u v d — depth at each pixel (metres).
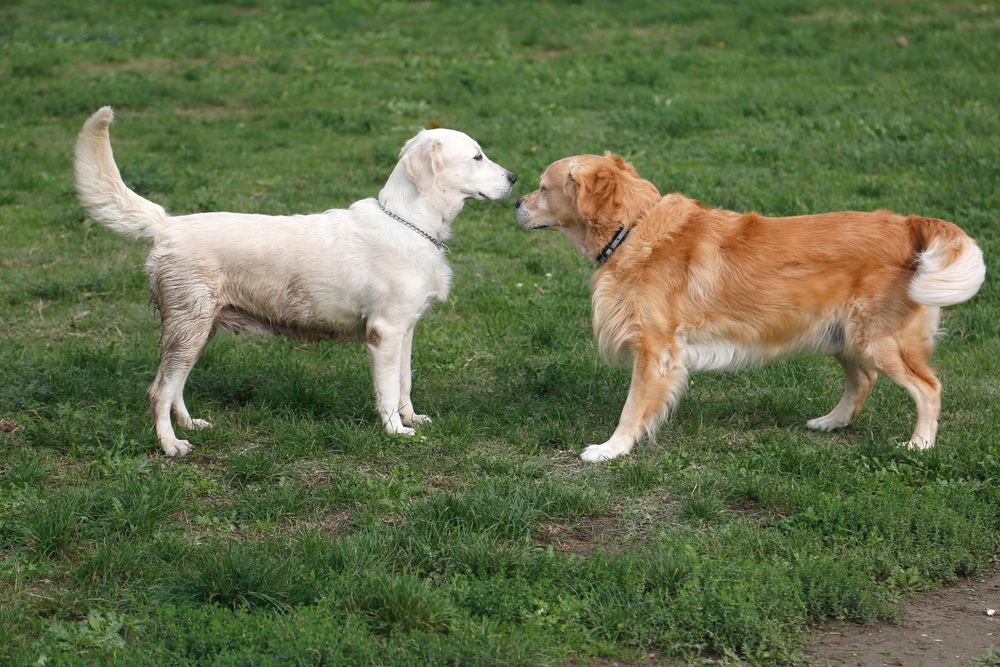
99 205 5.68
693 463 5.80
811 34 19.12
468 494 5.11
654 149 12.59
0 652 3.79
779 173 11.58
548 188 6.25
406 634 3.97
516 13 22.75
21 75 16.80
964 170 11.26
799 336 5.85
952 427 6.25
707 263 5.78
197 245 5.69
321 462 5.73
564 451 5.98
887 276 5.65
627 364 6.15
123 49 18.98
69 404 6.16
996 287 8.45
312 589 4.24
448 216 6.10
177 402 6.06
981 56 16.95
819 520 4.91
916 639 4.09
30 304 8.21
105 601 4.23
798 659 3.93
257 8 24.05
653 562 4.43
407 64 17.75
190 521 5.00
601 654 3.95
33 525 4.69
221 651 3.79
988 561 4.72
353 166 12.14
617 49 18.67
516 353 7.54
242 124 14.27
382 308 5.92
